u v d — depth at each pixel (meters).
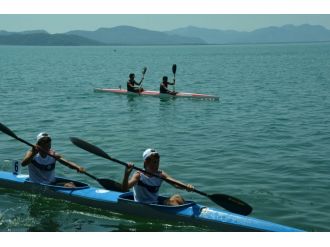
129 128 17.83
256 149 14.19
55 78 47.09
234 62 90.19
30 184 10.09
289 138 15.79
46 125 18.45
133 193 9.23
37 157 9.98
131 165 8.85
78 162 12.69
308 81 40.78
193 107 23.64
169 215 8.54
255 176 11.39
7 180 10.40
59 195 9.69
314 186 10.58
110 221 8.69
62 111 22.41
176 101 25.92
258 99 27.48
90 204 9.32
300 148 14.30
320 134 16.41
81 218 8.82
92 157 13.23
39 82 41.44
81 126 18.25
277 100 26.91
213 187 10.62
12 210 9.19
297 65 72.88
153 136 16.27
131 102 25.61
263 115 21.02
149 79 46.88
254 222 8.12
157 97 27.72
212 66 74.88
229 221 8.17
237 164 12.51
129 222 8.66
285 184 10.75
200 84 39.91
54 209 9.27
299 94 30.17
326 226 8.40
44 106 24.31
